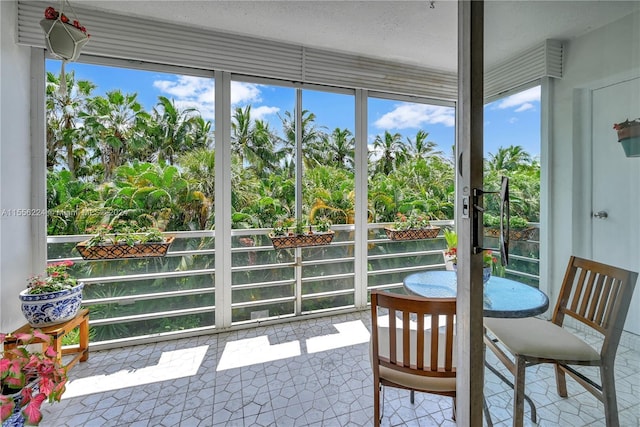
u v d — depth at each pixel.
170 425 1.61
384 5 2.21
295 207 2.91
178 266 2.57
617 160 1.07
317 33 2.59
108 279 2.41
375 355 1.41
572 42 1.11
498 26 1.09
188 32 2.47
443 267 3.48
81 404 1.75
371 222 3.18
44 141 2.23
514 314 1.19
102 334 2.40
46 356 1.54
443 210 3.50
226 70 2.60
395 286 3.29
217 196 2.64
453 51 2.93
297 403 1.76
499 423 1.20
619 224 1.06
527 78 1.13
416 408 1.72
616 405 1.06
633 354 1.03
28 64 2.16
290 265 2.91
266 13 2.31
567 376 1.16
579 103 1.13
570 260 1.19
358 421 1.62
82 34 1.73
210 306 2.67
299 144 2.90
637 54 1.01
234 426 1.60
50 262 2.28
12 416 1.36
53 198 2.29
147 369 2.10
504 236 1.06
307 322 2.87
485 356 1.17
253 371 2.08
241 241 2.76
